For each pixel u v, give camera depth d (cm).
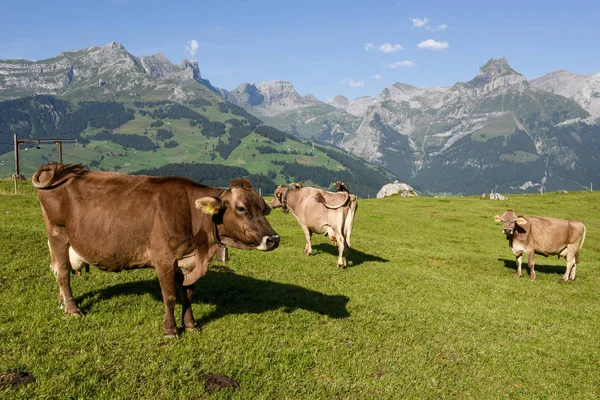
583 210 4862
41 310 909
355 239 2620
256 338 934
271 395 747
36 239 1469
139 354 789
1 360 714
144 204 834
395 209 4572
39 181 858
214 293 1167
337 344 975
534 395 906
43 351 755
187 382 733
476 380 934
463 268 2158
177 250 845
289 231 2559
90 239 834
